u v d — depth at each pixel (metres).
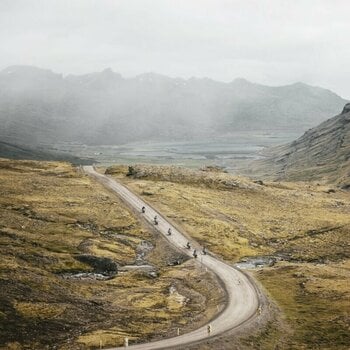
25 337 62.69
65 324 69.19
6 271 82.38
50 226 130.25
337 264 132.88
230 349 67.25
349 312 88.19
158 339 67.62
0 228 117.38
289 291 103.31
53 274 93.00
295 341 75.19
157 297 90.88
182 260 122.12
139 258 121.81
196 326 75.31
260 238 150.75
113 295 89.62
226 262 121.62
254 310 84.88
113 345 63.94
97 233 133.25
